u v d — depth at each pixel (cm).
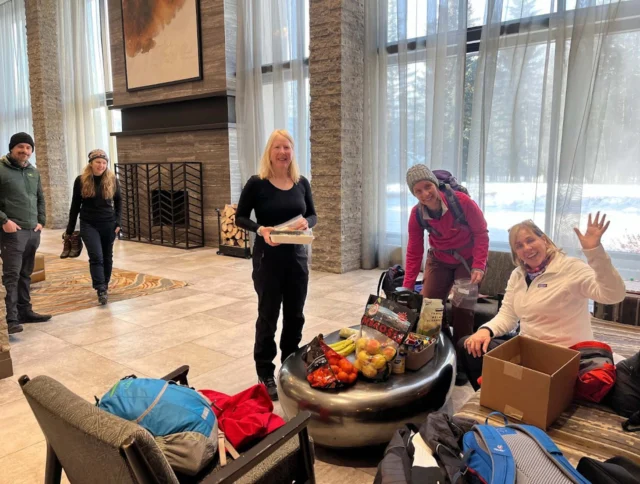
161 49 791
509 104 488
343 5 542
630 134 420
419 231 307
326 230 595
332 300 469
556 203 453
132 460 100
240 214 263
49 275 584
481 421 180
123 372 307
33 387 125
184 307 450
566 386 182
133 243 841
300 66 627
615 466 140
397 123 575
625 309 313
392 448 168
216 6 714
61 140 991
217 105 744
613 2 408
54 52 964
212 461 154
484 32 486
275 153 256
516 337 203
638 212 425
